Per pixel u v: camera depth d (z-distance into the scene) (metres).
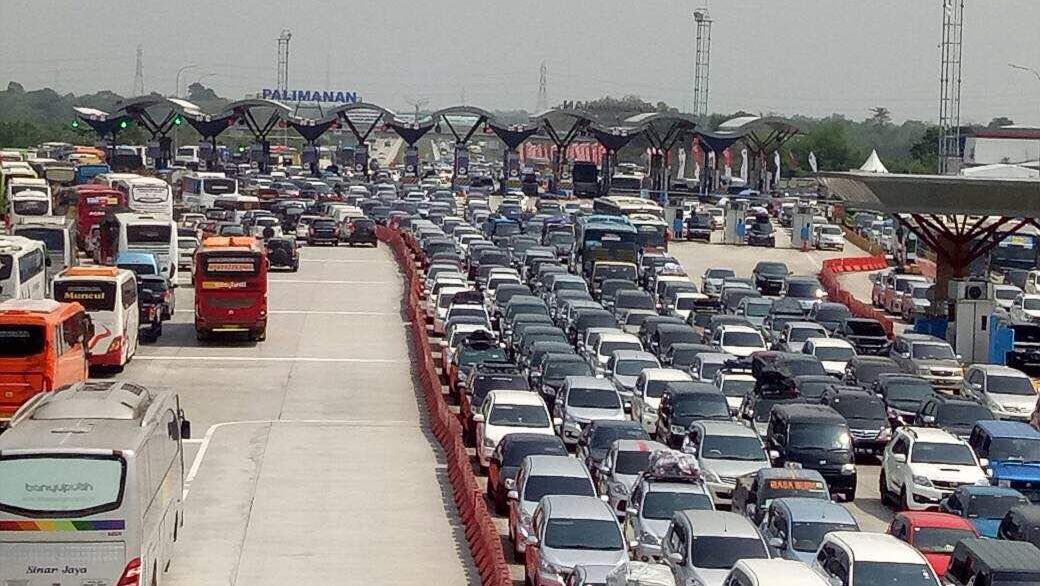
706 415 45.56
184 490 40.41
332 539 36.41
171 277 85.81
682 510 30.95
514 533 34.66
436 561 34.62
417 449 47.66
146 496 27.70
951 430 46.66
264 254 68.38
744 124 168.38
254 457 45.72
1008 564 26.62
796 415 42.53
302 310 80.38
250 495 40.81
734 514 30.66
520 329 62.09
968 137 199.50
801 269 113.75
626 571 26.61
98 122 175.12
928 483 39.56
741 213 134.12
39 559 26.23
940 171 137.75
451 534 37.22
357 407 54.84
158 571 29.83
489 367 50.00
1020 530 31.41
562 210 141.88
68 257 79.56
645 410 48.53
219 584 32.28
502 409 43.50
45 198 108.31
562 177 192.25
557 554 30.22
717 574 28.08
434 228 110.56
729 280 86.06
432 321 70.62
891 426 49.69
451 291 70.81
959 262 76.50
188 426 35.38
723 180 194.50
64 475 26.27
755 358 54.50
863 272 115.31
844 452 41.69
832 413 43.16
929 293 83.38
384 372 62.59
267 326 73.62
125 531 26.39
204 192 132.62
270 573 33.28
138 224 85.31
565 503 31.69
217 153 186.50
